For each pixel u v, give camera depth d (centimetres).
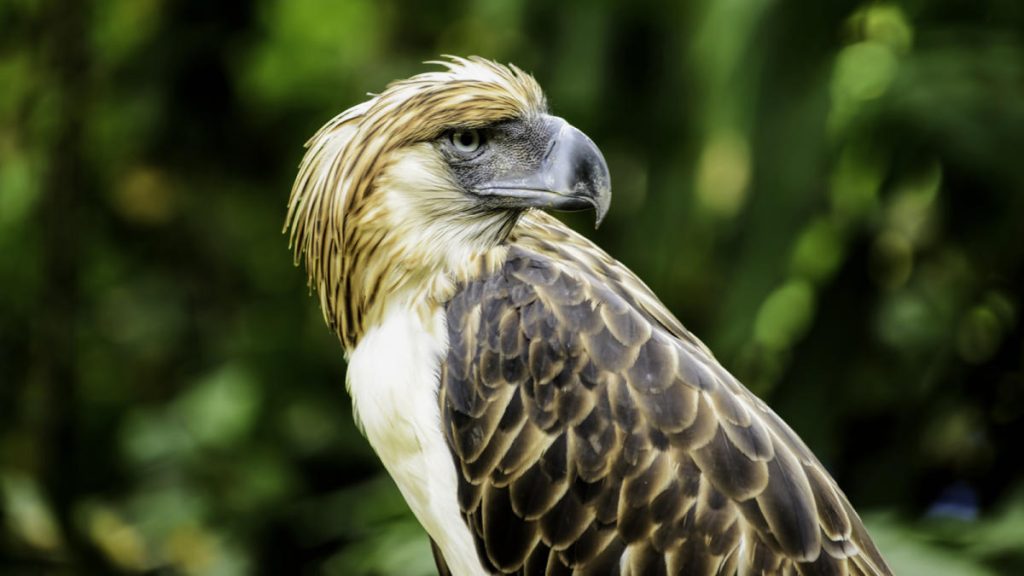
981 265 1107
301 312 1380
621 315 721
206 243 1435
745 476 690
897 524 1018
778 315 1191
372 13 1373
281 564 1304
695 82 1127
